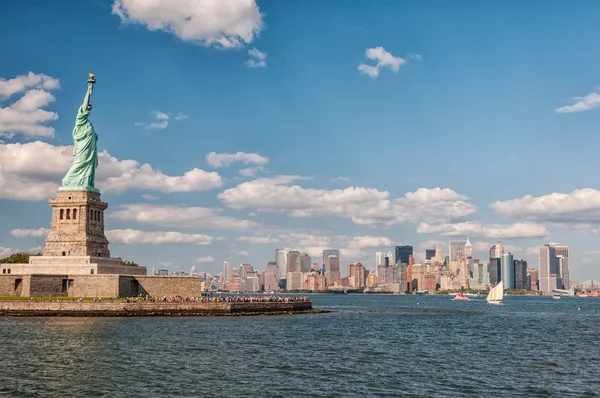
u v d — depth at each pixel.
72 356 125.94
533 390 103.38
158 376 108.31
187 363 120.88
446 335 186.00
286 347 145.62
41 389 98.06
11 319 193.75
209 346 142.88
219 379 106.88
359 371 117.00
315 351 140.88
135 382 103.50
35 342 143.38
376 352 142.25
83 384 101.56
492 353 145.88
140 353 131.00
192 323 191.62
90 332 162.25
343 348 147.38
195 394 96.50
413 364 126.56
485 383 108.25
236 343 149.12
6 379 104.06
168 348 138.25
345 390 100.94
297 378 109.25
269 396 96.12
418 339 172.12
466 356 139.75
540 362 132.50
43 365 116.25
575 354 146.75
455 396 98.31
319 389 101.25
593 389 104.88
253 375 110.88
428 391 101.38
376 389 102.12
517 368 124.12
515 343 168.38
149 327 176.62
